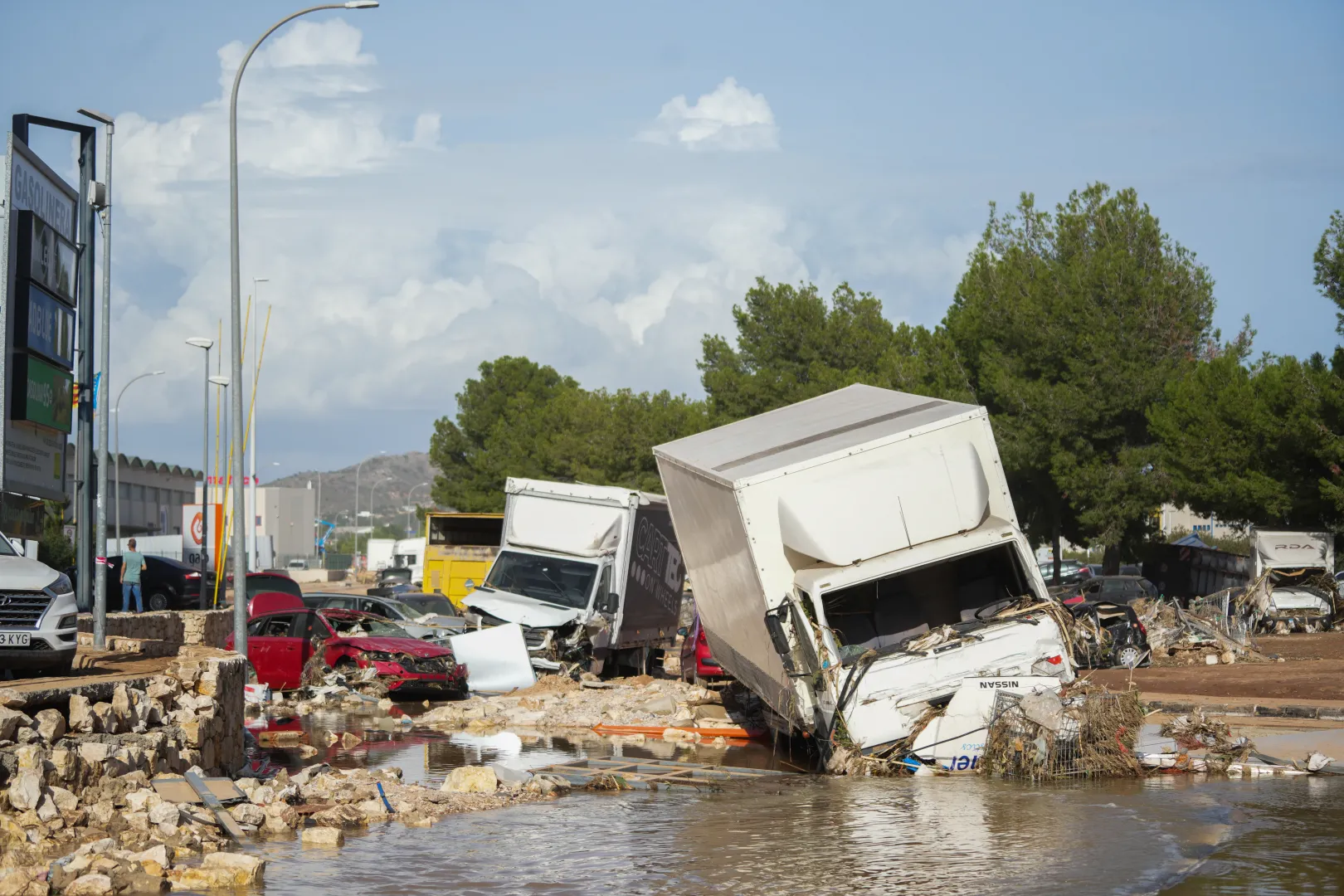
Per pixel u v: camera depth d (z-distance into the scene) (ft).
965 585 45.27
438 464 276.62
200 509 138.51
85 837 27.07
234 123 65.26
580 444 214.69
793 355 199.00
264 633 71.20
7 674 37.37
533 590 79.25
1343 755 43.96
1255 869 26.21
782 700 44.73
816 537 41.06
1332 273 118.83
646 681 78.07
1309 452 123.03
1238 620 107.04
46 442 68.54
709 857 28.63
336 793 35.99
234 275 64.80
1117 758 40.34
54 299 68.13
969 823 32.30
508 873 27.07
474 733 56.49
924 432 42.86
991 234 155.84
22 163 63.67
